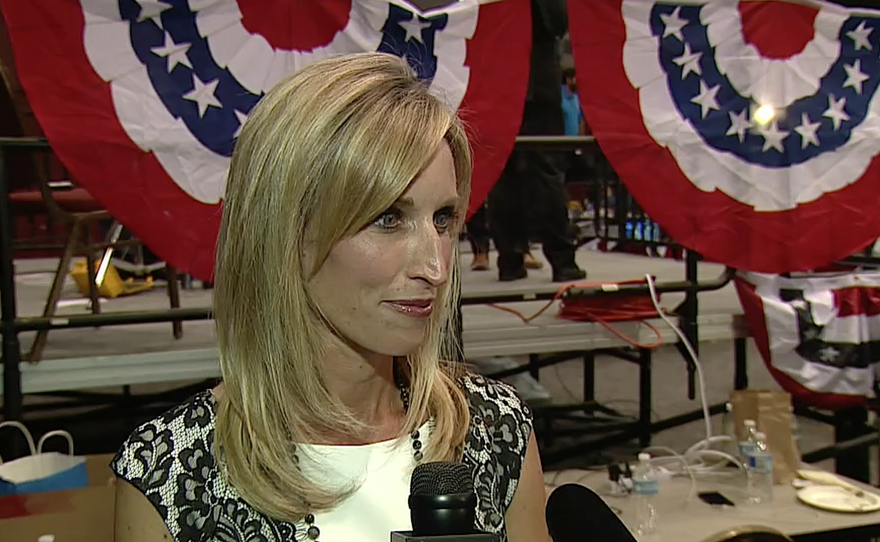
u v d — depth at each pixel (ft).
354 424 2.92
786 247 8.07
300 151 2.58
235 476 2.84
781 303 8.53
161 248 6.20
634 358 12.22
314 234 2.63
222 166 6.32
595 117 7.47
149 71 6.08
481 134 7.06
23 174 9.41
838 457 9.74
